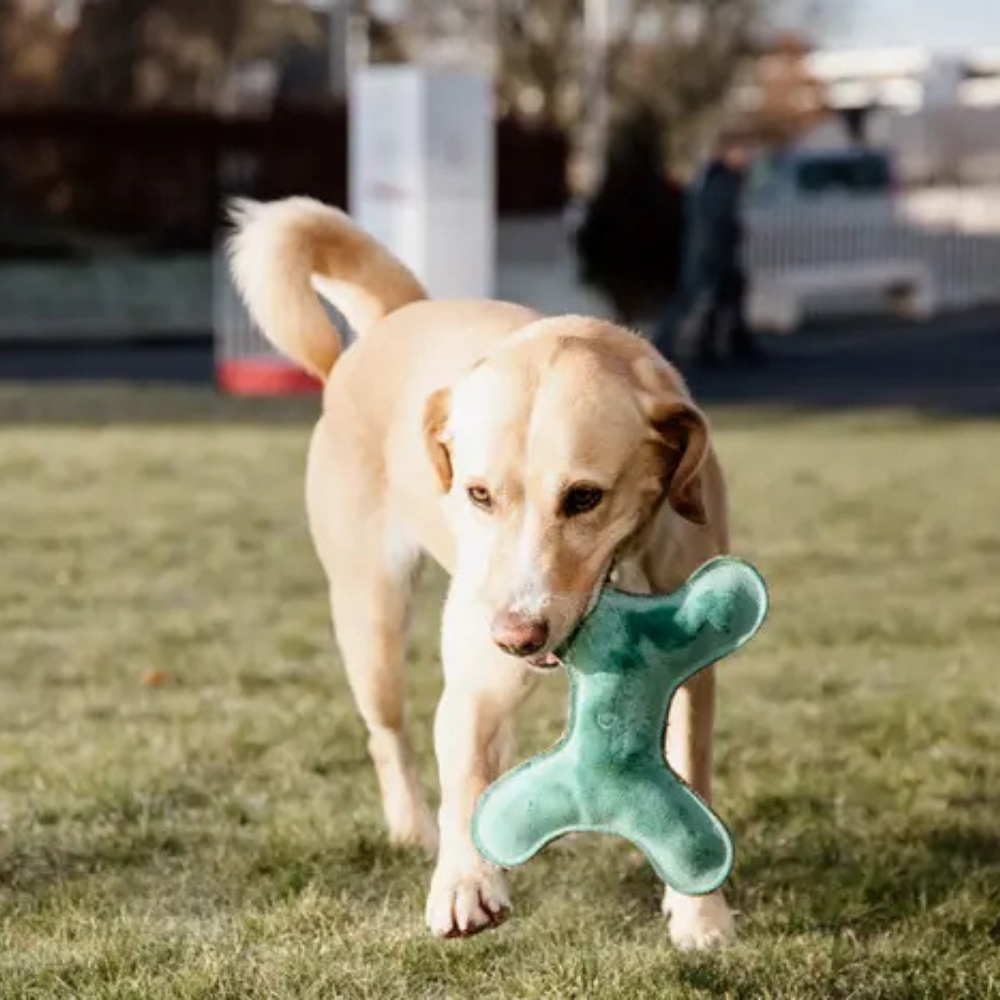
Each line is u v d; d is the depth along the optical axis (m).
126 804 6.00
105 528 11.57
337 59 39.91
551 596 4.23
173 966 4.63
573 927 4.95
